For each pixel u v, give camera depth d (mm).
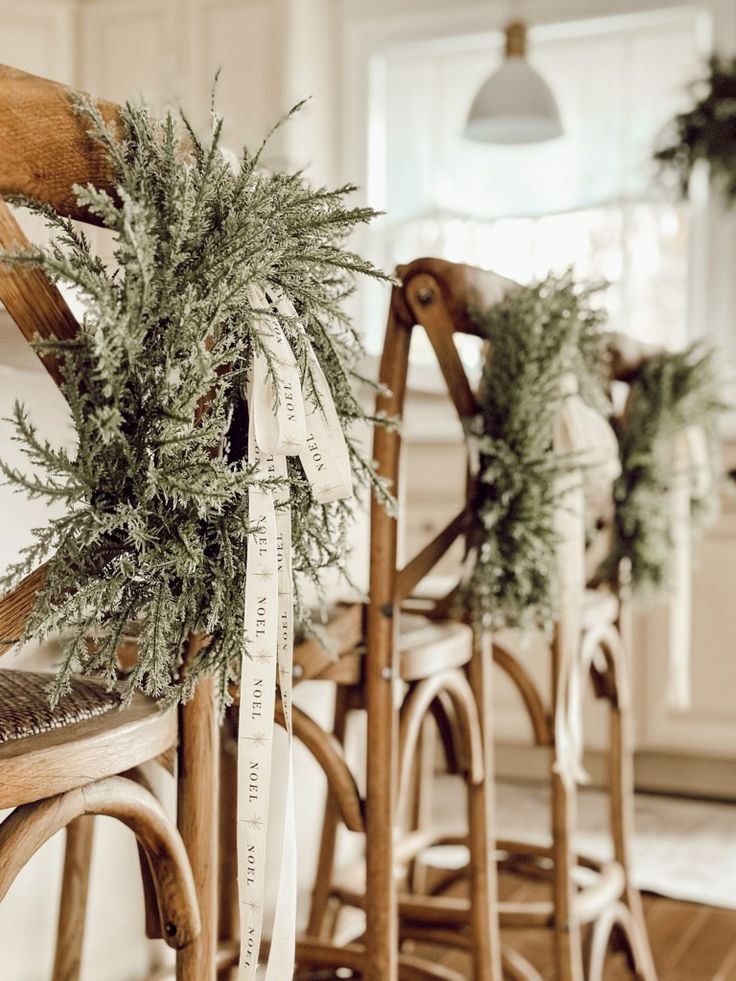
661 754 3291
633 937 1881
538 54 3822
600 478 1480
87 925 1509
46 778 725
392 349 1271
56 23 3814
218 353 827
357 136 4078
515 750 3434
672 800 3232
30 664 1299
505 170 3885
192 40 3797
